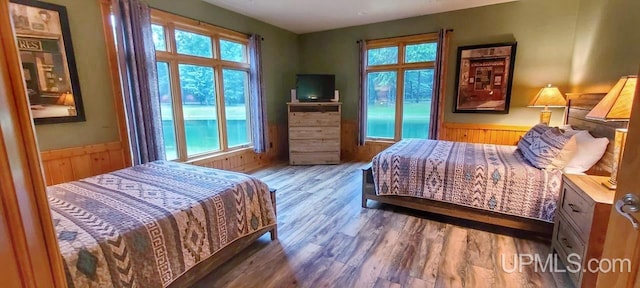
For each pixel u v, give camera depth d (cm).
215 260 197
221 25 423
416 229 273
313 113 518
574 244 187
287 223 288
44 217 62
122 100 312
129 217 162
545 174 237
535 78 411
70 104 274
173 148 386
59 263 66
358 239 254
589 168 235
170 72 368
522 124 428
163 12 345
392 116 539
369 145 562
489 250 233
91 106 290
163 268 160
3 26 52
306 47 590
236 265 217
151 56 323
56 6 259
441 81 462
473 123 460
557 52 392
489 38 431
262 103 493
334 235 262
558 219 218
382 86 539
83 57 280
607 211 160
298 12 449
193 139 411
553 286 189
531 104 382
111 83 304
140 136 317
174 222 169
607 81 267
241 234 216
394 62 517
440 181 279
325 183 421
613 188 178
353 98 559
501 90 432
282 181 432
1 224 52
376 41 517
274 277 202
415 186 292
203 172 256
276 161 562
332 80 531
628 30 229
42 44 253
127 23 298
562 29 385
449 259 221
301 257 227
